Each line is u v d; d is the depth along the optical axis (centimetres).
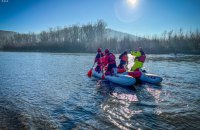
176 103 888
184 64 2642
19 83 1356
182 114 753
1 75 1698
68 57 4356
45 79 1517
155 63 2805
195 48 6306
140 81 1365
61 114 763
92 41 8056
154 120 699
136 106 848
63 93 1083
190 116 734
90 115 751
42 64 2700
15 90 1148
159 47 6519
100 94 1055
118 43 7275
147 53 6225
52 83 1359
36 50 8381
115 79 1301
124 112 779
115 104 879
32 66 2436
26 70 2048
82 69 2145
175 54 5438
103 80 1447
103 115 749
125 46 6931
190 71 1928
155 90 1131
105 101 926
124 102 908
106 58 1366
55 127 650
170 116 734
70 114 763
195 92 1087
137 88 1181
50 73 1839
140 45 6825
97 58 1564
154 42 6919
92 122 687
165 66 2395
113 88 1191
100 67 1558
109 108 827
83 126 656
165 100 935
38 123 681
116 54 6069
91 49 7100
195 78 1520
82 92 1102
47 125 665
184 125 657
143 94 1045
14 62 2998
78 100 947
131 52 1412
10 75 1705
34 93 1082
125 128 638
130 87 1209
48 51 8000
